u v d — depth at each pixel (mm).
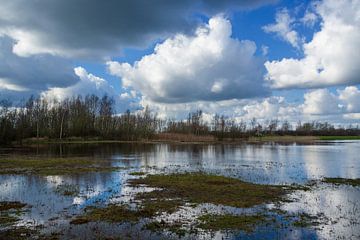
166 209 16812
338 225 14188
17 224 14203
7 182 25344
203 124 133125
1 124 80000
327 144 103062
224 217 15266
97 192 21406
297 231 13359
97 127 117250
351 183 25469
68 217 15289
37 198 19469
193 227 13781
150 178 27250
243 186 23562
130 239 12328
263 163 41344
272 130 171375
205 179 26656
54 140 99438
